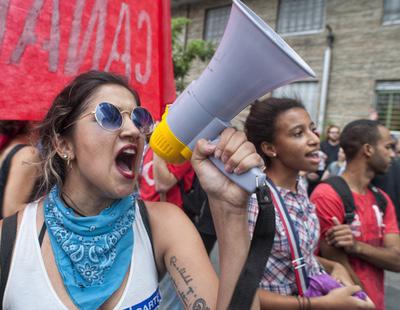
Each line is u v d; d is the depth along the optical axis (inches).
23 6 60.7
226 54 29.7
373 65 330.3
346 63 344.8
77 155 40.2
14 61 60.1
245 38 28.3
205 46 331.9
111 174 39.6
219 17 427.8
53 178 43.2
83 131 39.4
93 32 69.2
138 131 40.3
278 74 29.0
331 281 58.4
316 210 74.9
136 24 76.2
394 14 321.4
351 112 343.0
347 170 80.3
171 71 85.1
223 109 31.6
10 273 37.7
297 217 61.4
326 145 239.0
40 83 63.0
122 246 40.1
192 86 33.1
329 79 354.0
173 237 41.4
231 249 33.0
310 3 368.2
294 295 58.2
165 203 45.1
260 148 66.3
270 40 27.5
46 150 43.7
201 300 36.9
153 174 85.8
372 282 74.1
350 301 55.2
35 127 46.5
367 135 77.1
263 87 30.2
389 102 325.4
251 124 67.2
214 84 30.9
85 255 38.1
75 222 39.0
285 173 65.5
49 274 38.2
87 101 39.9
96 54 70.0
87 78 41.3
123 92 41.7
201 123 32.3
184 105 32.7
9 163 56.3
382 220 78.0
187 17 449.7
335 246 70.6
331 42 350.0
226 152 31.3
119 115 38.9
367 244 72.3
